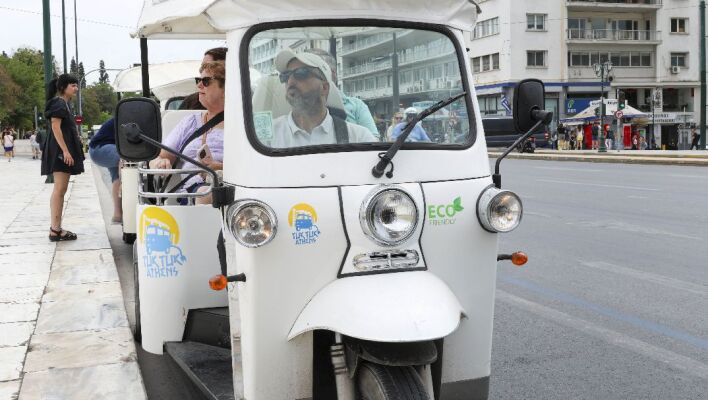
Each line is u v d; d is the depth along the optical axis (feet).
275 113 10.27
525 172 74.38
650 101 179.93
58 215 30.01
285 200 9.66
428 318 8.90
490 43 181.47
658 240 30.01
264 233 9.37
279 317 9.75
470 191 10.46
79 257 26.76
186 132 15.90
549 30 177.37
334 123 10.44
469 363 10.77
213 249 13.89
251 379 10.00
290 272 9.65
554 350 17.08
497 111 179.93
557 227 34.40
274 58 10.42
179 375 15.90
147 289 14.03
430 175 10.29
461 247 10.37
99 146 32.01
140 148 10.11
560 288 22.63
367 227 9.48
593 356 16.61
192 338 13.92
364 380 9.55
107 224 36.58
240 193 9.95
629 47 185.57
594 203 43.75
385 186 9.60
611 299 21.16
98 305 20.29
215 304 13.97
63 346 16.88
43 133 117.91
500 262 26.68
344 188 9.80
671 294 21.45
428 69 11.00
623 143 170.81
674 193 48.16
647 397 14.24
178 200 14.75
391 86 10.82
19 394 14.02
